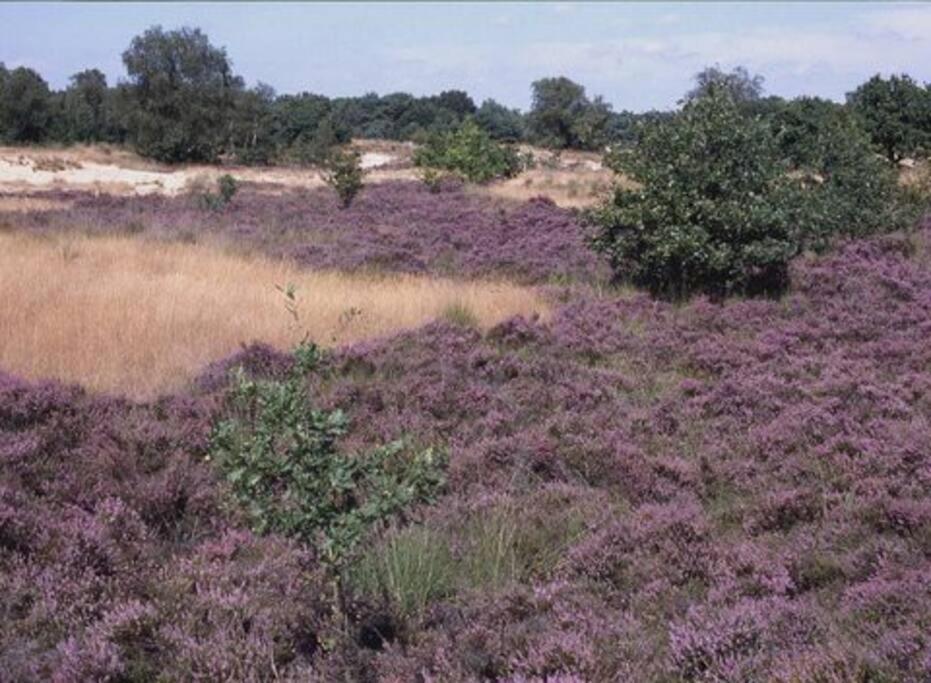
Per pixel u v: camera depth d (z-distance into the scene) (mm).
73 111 96062
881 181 22281
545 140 100062
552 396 10742
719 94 18016
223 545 6617
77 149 85438
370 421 9805
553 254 22203
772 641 4953
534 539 6863
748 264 16828
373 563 5938
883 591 5445
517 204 32500
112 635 5180
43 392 9359
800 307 15492
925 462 8016
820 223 19203
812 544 6578
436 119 123812
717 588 5840
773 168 17344
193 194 41125
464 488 8117
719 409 10391
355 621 5457
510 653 5031
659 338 13727
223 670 4930
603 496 7848
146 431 8867
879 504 6934
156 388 10711
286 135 104000
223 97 88750
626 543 6598
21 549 6297
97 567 6133
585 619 5332
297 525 5074
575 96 100625
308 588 5750
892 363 12211
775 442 9062
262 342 11977
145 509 7270
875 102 35125
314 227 27016
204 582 5961
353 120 133000
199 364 11602
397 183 43750
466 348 12883
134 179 60250
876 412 9938
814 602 5617
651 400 10977
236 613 5473
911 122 34469
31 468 7781
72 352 11250
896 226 22109
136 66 86125
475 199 34938
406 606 5719
